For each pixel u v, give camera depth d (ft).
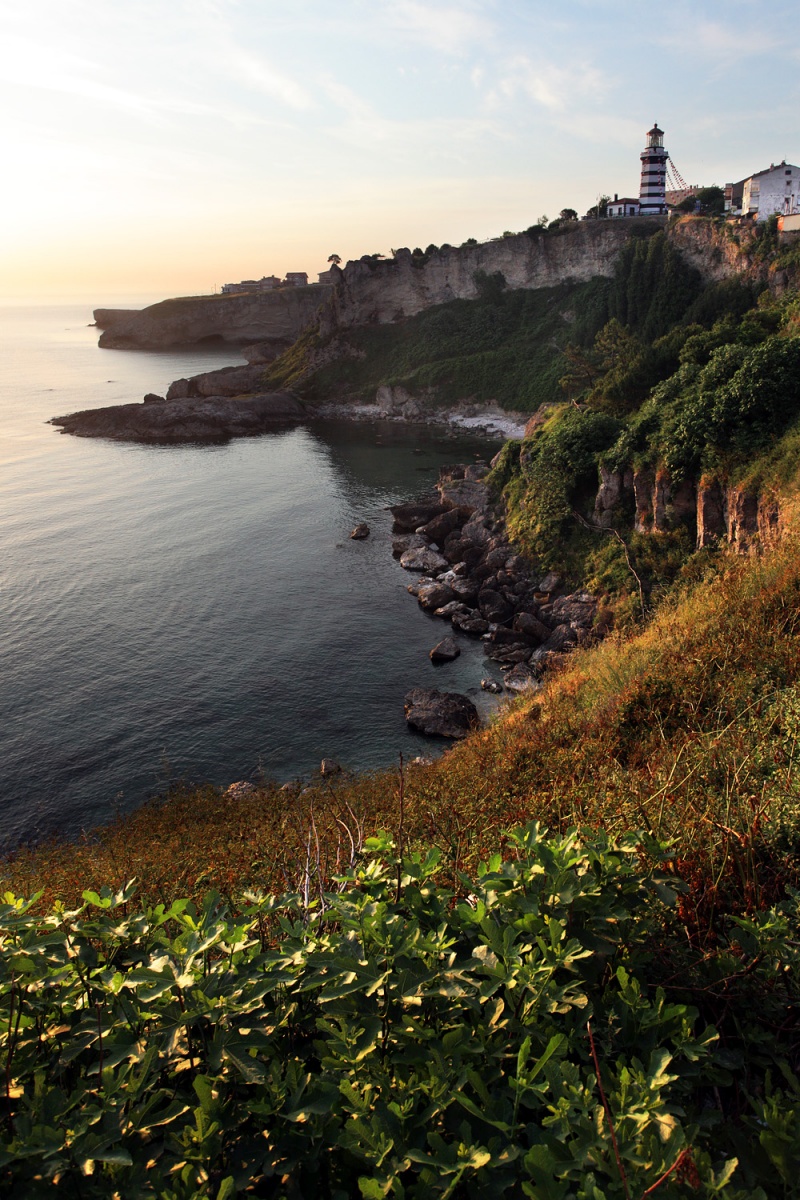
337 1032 8.93
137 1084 8.28
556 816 20.03
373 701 104.37
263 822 45.91
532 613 127.24
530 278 349.20
